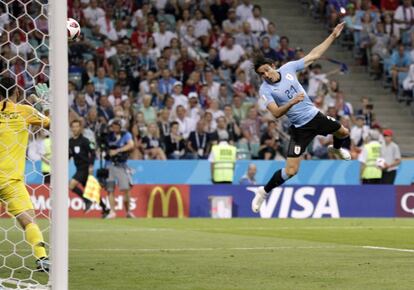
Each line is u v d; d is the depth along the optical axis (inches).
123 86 3435.0
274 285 1159.6
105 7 3661.4
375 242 1925.4
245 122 3366.1
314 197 3144.7
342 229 2397.9
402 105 3939.5
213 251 1675.7
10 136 1300.4
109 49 3508.9
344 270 1332.4
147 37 3634.4
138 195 3031.5
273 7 4195.4
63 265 1025.5
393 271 1314.0
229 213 3080.7
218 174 3122.5
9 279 1186.0
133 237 2052.2
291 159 1792.6
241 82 3602.4
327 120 1781.5
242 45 3784.5
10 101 1301.7
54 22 1040.8
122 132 2925.7
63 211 1026.7
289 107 1672.0
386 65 3996.1
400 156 3361.2
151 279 1224.2
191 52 3666.3
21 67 3117.6
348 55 4097.0
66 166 1032.2
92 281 1203.9
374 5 4227.4
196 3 3860.7
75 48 3447.3
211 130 3272.6
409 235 2158.0
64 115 1036.5
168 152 3221.0
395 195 3225.9
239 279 1224.2
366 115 3582.7
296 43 4072.3
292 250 1697.8
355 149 3415.4
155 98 3405.5
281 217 3100.4
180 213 3061.0
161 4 3821.4
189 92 3511.3
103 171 2947.8
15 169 1305.4
